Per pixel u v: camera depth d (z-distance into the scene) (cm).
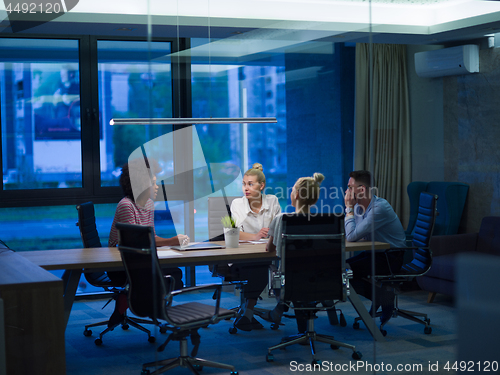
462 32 295
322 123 310
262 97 322
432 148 296
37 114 485
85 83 488
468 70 294
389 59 299
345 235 286
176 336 274
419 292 289
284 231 281
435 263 291
